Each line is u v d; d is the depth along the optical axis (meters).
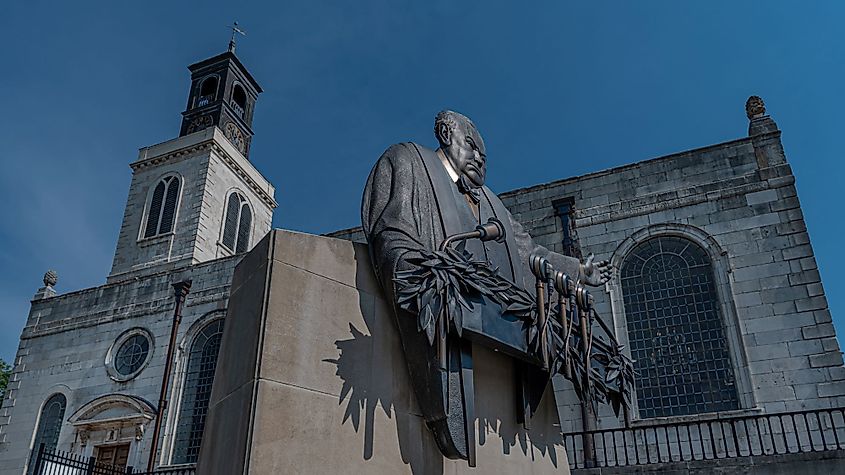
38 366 27.73
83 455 24.38
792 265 16.70
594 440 16.16
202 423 23.23
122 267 35.16
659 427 15.72
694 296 17.62
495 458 6.41
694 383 16.69
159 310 26.28
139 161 38.78
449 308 5.54
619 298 18.28
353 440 5.44
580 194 20.16
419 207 6.29
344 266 6.09
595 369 6.90
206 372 24.17
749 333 16.41
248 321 5.60
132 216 37.09
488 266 6.16
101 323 27.38
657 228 18.64
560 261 7.63
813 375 15.38
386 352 6.03
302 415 5.20
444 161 7.17
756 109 19.08
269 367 5.17
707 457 15.45
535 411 7.10
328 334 5.68
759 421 15.33
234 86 43.94
